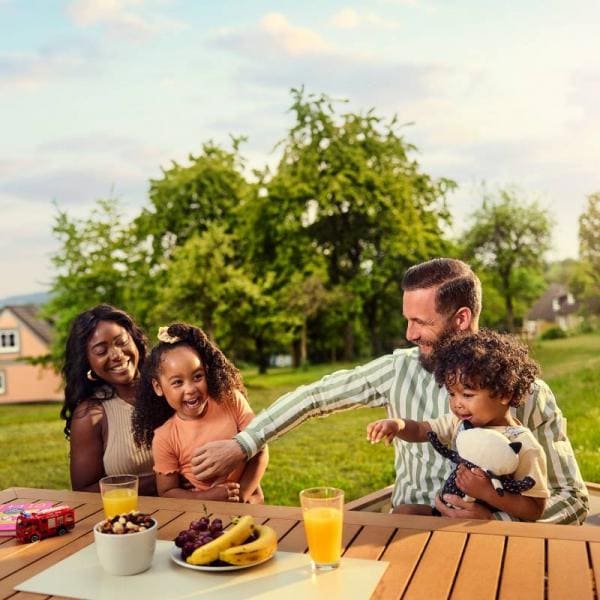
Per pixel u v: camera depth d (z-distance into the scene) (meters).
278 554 2.01
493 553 1.96
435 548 2.01
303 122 26.25
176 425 2.98
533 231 31.73
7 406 24.44
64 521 2.25
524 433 2.33
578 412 9.81
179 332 2.99
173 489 2.92
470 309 2.85
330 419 11.41
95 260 25.45
